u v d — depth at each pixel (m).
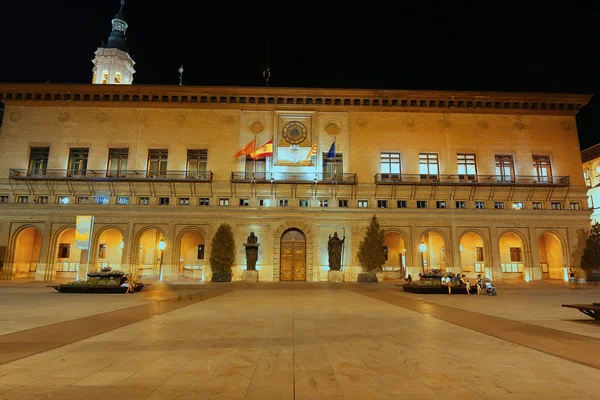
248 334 9.72
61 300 18.36
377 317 12.91
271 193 37.62
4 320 11.91
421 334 9.80
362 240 36.78
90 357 7.32
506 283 34.34
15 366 6.66
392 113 39.59
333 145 36.69
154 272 40.34
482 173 38.81
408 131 39.25
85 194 37.28
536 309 15.41
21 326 10.76
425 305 16.72
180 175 37.72
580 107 40.41
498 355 7.61
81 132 38.44
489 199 38.19
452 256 36.84
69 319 12.14
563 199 38.59
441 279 25.80
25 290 24.61
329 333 9.90
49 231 36.22
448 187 37.97
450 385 5.74
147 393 5.30
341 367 6.72
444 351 7.95
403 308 15.53
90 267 35.72
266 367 6.70
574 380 5.99
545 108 40.19
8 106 38.72
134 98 39.00
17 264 36.97
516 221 37.59
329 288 27.56
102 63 57.22
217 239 35.34
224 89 38.44
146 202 37.50
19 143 38.12
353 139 38.88
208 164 38.16
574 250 37.22
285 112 39.28
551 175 39.09
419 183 37.28
